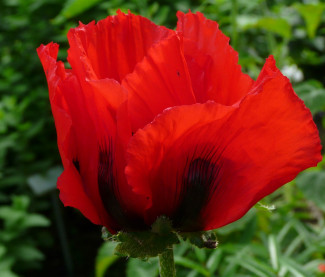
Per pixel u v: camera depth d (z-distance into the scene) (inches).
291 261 29.4
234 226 32.9
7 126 72.5
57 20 66.9
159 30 15.1
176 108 12.6
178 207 14.2
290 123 13.2
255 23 41.6
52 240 70.7
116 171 13.9
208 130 13.4
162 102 14.0
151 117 14.0
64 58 67.6
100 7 65.1
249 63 40.5
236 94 14.8
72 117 13.9
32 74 76.9
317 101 35.8
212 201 14.0
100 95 13.6
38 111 73.2
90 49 14.6
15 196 64.4
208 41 15.2
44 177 66.8
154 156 13.3
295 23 59.1
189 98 13.9
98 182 14.2
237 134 13.4
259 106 13.1
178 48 13.7
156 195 14.0
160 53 13.7
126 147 13.5
